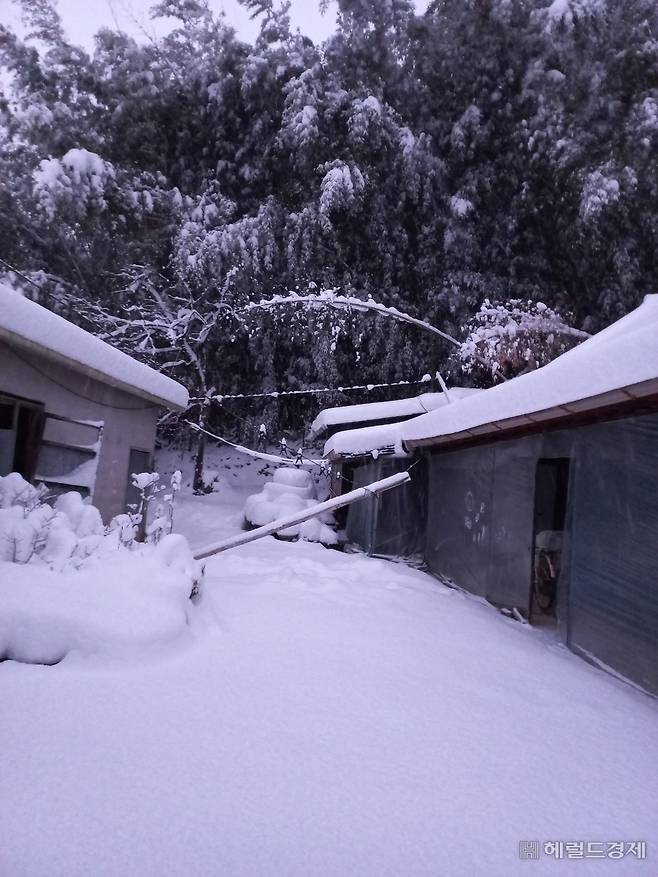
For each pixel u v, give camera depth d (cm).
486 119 1827
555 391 505
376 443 1133
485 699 337
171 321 1797
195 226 1777
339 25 1938
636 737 312
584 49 1616
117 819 195
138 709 280
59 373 754
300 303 1694
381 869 179
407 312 1792
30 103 1866
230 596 526
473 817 212
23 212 1723
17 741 242
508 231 1739
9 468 662
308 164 1792
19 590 348
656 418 436
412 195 1761
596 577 496
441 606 607
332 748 256
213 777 225
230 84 1978
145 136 1970
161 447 2142
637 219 1562
